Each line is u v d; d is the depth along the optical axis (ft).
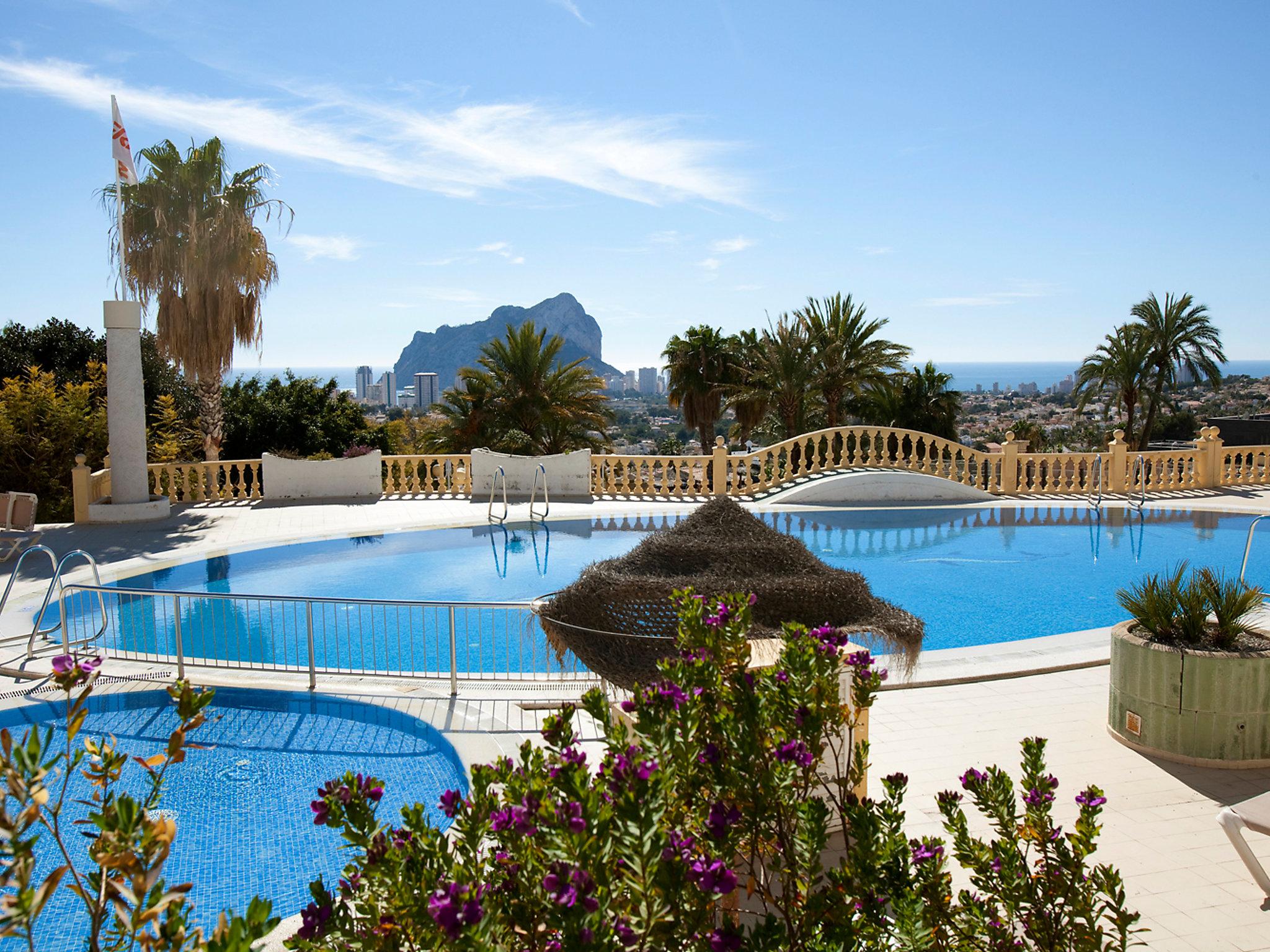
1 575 40.50
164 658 28.63
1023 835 9.98
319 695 25.00
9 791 6.04
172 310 63.77
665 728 8.30
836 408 101.65
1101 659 27.14
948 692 24.47
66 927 15.89
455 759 20.99
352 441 94.68
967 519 56.54
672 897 7.04
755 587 18.47
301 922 13.94
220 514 56.34
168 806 20.18
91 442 63.00
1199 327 116.06
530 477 63.52
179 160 63.46
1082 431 178.19
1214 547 49.47
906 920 8.38
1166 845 15.58
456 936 6.19
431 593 40.83
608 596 19.22
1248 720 18.61
